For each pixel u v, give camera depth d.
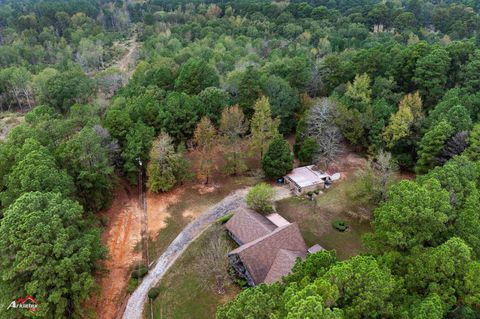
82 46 148.75
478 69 72.12
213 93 75.00
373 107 69.75
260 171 68.62
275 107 75.88
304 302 24.50
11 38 152.88
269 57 115.69
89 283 38.69
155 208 61.31
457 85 75.19
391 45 92.06
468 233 37.38
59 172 51.12
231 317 28.55
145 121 69.50
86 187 55.25
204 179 67.75
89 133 56.59
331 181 65.75
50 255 38.25
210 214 59.44
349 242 53.91
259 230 51.00
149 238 55.34
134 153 61.72
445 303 31.38
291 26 144.25
